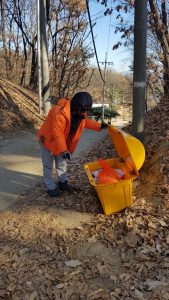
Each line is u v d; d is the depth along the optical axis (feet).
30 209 9.90
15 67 41.65
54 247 8.16
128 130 14.66
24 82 40.70
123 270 7.39
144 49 10.68
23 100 27.68
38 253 7.93
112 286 6.97
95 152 14.88
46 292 6.81
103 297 6.69
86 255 7.86
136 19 10.52
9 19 40.32
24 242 8.37
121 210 9.24
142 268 7.38
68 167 13.24
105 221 8.96
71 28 41.60
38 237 8.55
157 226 8.47
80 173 12.27
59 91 42.24
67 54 42.68
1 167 13.98
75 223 9.07
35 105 28.45
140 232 8.34
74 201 10.16
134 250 7.91
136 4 10.44
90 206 9.77
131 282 7.05
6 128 22.13
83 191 10.68
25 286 6.94
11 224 9.19
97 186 8.91
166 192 9.52
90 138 20.65
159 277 7.13
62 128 9.45
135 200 9.53
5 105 24.67
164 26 17.16
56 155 9.74
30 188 11.60
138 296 6.69
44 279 7.13
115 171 9.62
